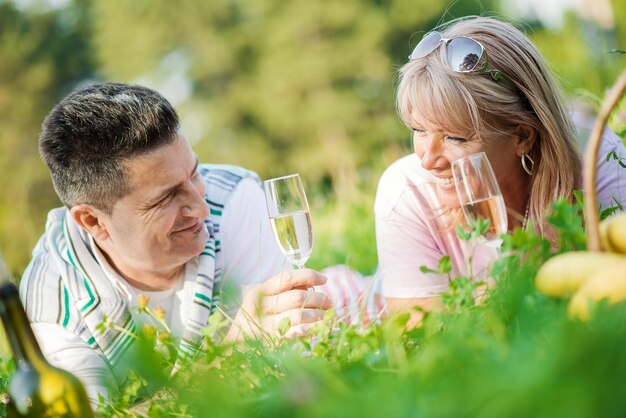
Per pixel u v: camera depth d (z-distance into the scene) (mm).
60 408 1216
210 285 2174
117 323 2123
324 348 1334
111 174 1989
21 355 1249
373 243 3551
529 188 2031
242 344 1409
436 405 842
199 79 18625
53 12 19484
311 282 1804
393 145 5062
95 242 2162
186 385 1219
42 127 2098
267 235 2391
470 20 2062
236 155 18250
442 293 1293
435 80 1916
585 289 1020
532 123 1960
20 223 9391
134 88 2053
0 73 18875
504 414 783
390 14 17062
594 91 3607
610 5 4508
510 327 1104
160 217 2033
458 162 1490
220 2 18703
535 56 1999
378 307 2422
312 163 17062
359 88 17234
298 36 17438
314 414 915
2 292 1238
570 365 799
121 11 19250
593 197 1088
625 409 768
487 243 1496
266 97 17719
